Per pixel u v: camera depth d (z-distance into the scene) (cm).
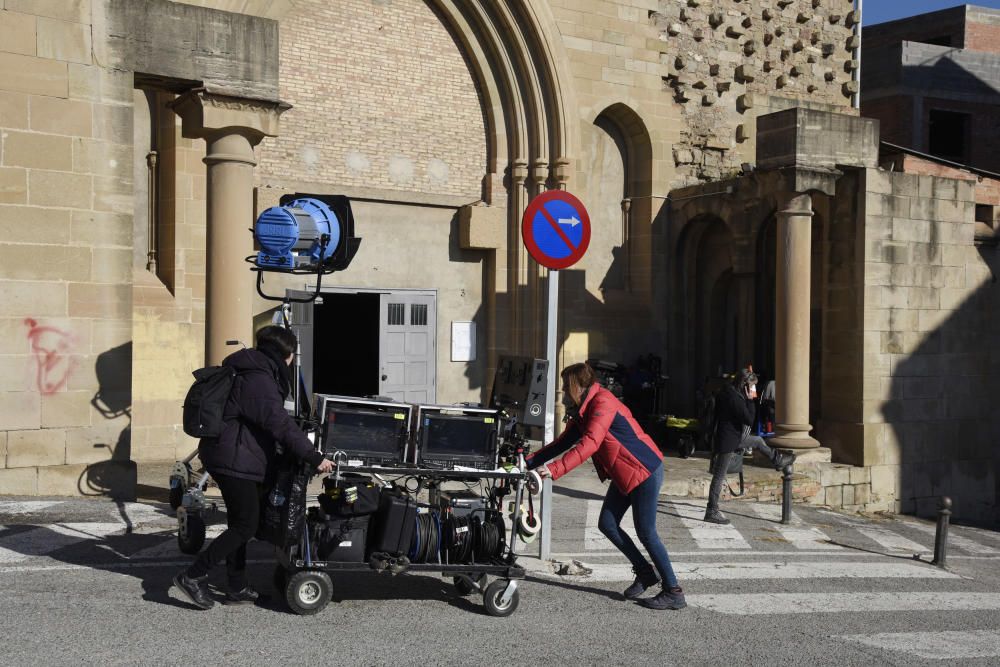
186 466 902
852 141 1566
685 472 1474
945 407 1709
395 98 1659
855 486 1589
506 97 1758
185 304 1421
